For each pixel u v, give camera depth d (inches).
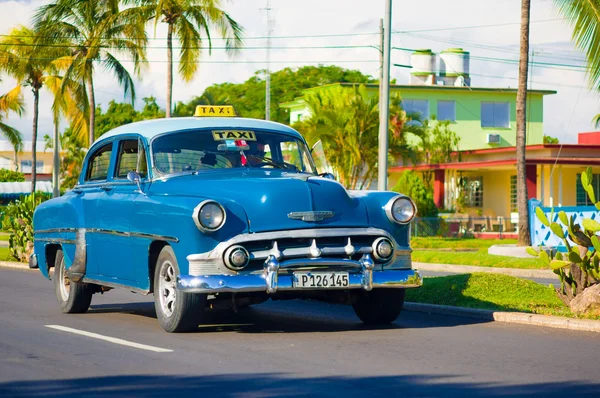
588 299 489.1
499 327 460.8
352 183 1833.2
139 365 349.1
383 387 305.4
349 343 402.9
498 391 299.0
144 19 1609.3
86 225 513.3
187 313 426.3
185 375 327.9
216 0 1562.5
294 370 336.2
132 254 463.8
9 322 490.0
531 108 2581.2
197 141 481.1
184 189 446.6
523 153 1155.3
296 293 435.8
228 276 411.5
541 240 1160.8
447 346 394.3
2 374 333.1
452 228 1801.2
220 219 409.7
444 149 2228.1
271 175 466.0
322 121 1780.3
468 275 580.1
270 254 415.5
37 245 585.0
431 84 2586.1
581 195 1929.1
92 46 1656.0
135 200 462.6
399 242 443.5
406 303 549.6
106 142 524.1
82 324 479.8
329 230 422.6
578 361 356.5
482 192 2100.1
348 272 425.7
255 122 504.4
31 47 2276.1
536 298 549.3
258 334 433.7
